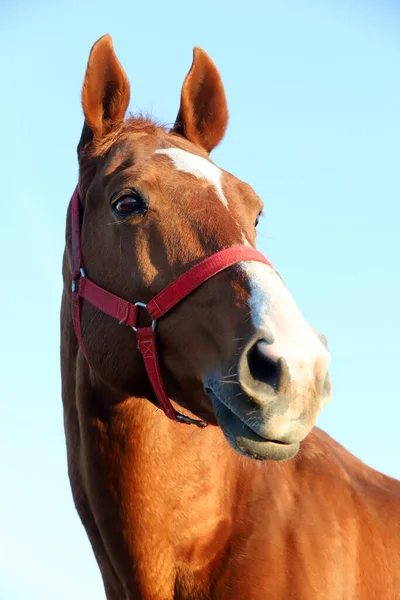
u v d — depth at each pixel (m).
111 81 3.96
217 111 4.24
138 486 3.62
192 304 3.30
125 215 3.49
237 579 3.55
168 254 3.38
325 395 3.03
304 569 3.57
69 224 4.04
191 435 3.71
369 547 3.90
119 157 3.73
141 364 3.50
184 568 3.61
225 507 3.71
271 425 2.85
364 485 4.18
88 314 3.69
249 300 3.10
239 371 2.94
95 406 3.75
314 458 4.02
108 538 3.68
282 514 3.71
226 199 3.46
